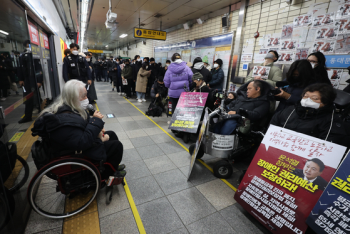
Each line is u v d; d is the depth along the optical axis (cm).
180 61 370
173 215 181
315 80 219
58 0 565
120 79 811
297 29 366
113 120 464
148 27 907
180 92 384
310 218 131
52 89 502
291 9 376
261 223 160
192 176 246
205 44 637
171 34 874
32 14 274
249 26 474
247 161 297
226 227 170
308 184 140
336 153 132
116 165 198
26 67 218
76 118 154
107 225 166
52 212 176
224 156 235
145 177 239
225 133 231
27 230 157
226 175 242
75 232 158
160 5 570
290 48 382
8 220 129
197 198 206
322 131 152
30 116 227
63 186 168
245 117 230
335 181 126
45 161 157
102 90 945
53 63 508
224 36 550
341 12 303
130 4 579
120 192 210
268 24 426
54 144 155
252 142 251
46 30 434
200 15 641
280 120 187
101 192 209
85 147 155
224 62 558
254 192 169
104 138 206
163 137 372
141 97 690
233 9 516
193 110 334
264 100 239
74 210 176
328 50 324
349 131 145
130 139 356
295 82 233
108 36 1347
